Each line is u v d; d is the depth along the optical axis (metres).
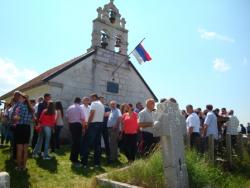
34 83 16.84
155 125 6.36
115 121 10.91
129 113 9.94
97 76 17.11
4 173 4.27
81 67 16.45
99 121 9.28
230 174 9.08
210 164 8.20
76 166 9.01
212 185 7.05
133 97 18.95
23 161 8.05
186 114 11.83
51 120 9.60
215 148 11.55
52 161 9.40
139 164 7.14
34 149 9.76
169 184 6.12
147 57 17.14
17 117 7.92
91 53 16.94
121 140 11.20
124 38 18.80
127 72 18.84
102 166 9.50
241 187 7.81
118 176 6.89
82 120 9.45
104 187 6.55
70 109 9.58
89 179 7.78
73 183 7.38
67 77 15.80
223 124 13.33
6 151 10.37
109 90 17.59
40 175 7.86
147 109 9.05
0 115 12.01
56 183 7.36
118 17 18.56
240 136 12.35
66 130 15.29
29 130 8.13
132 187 6.21
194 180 6.69
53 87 15.22
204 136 10.52
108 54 17.78
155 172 6.70
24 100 8.05
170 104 6.49
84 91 16.38
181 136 6.69
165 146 6.27
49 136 9.53
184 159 6.60
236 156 11.57
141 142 9.15
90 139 9.14
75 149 9.30
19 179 7.38
